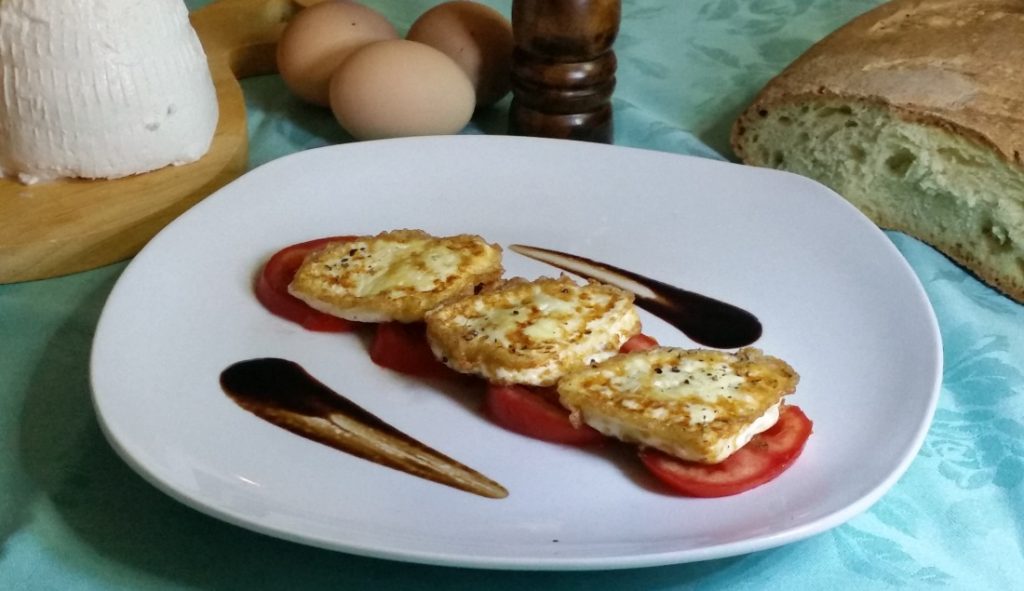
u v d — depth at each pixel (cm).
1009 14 47
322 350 33
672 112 50
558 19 42
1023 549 29
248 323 34
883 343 33
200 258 36
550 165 41
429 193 40
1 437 31
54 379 34
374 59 44
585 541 27
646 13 58
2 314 36
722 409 28
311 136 47
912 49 44
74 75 38
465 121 46
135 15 39
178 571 28
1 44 38
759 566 28
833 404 31
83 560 28
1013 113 40
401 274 34
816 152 44
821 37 55
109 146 40
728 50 54
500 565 25
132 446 28
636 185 40
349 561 28
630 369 30
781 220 38
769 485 28
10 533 29
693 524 27
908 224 43
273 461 29
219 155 42
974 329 36
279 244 37
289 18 54
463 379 32
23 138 39
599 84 45
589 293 33
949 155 40
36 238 37
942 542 29
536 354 30
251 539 28
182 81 40
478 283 34
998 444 32
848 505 27
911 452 29
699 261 37
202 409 31
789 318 35
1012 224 39
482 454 30
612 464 29
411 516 27
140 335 33
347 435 30
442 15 47
